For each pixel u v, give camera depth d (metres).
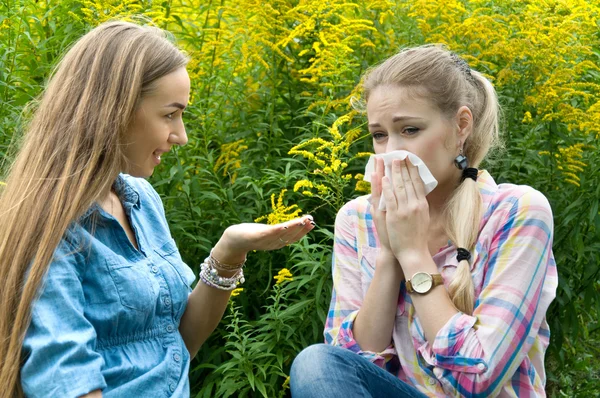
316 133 3.70
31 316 1.79
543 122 3.85
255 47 4.27
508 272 2.11
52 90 2.05
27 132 2.08
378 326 2.23
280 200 3.25
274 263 3.73
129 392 1.93
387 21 4.66
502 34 4.16
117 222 2.02
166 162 3.86
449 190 2.32
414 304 2.14
